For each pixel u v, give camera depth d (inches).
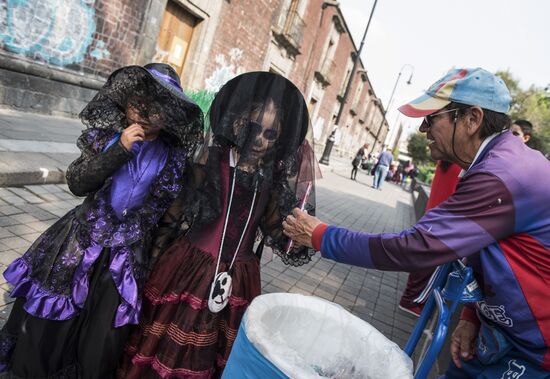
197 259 71.6
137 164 69.0
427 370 59.9
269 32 558.9
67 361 70.1
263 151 69.5
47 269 66.1
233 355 53.5
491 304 58.7
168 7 369.4
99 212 67.9
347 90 783.1
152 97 66.7
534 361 57.0
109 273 67.8
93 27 286.7
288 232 66.7
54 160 189.9
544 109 767.1
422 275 155.3
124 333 68.6
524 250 53.7
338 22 878.4
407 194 901.8
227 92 71.9
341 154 1514.5
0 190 155.9
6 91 243.1
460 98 59.0
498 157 54.3
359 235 58.8
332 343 63.0
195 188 72.4
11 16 234.1
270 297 61.2
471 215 52.7
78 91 291.4
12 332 69.5
